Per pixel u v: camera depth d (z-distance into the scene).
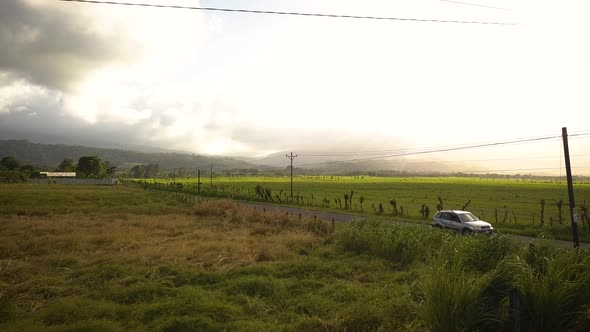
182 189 87.69
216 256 15.52
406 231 16.62
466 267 11.34
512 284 7.14
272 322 8.23
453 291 6.69
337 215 38.47
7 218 29.47
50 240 18.64
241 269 12.73
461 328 6.39
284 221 27.28
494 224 31.08
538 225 29.30
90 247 17.59
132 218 30.52
